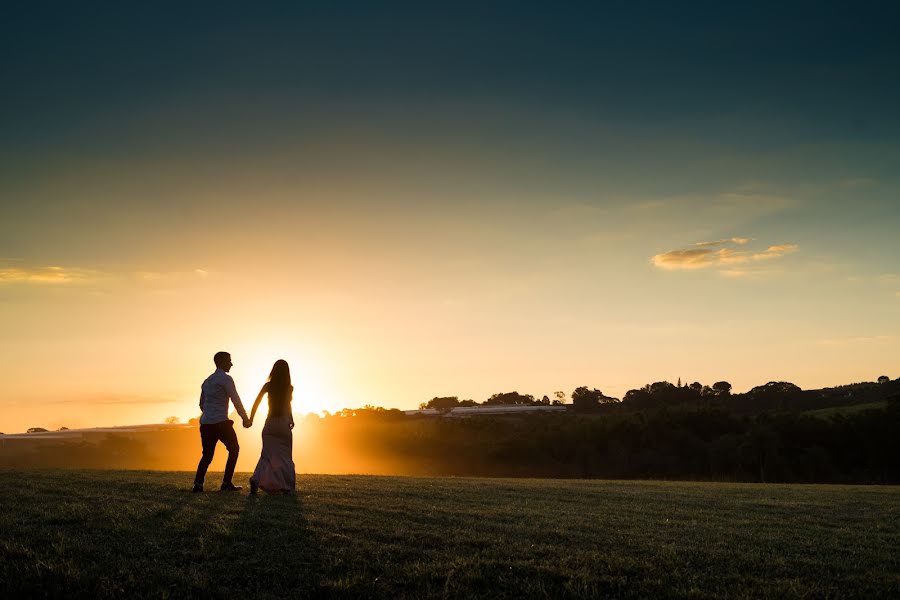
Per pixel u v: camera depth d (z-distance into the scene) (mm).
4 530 9391
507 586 7695
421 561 8469
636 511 13828
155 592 7293
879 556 9641
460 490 16344
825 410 89938
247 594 7336
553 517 12148
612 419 87562
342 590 7457
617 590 7688
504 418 98938
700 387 117125
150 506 11344
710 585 7879
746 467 75625
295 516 10734
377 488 15523
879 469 74000
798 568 8758
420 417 99250
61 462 55062
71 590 7340
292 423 13812
